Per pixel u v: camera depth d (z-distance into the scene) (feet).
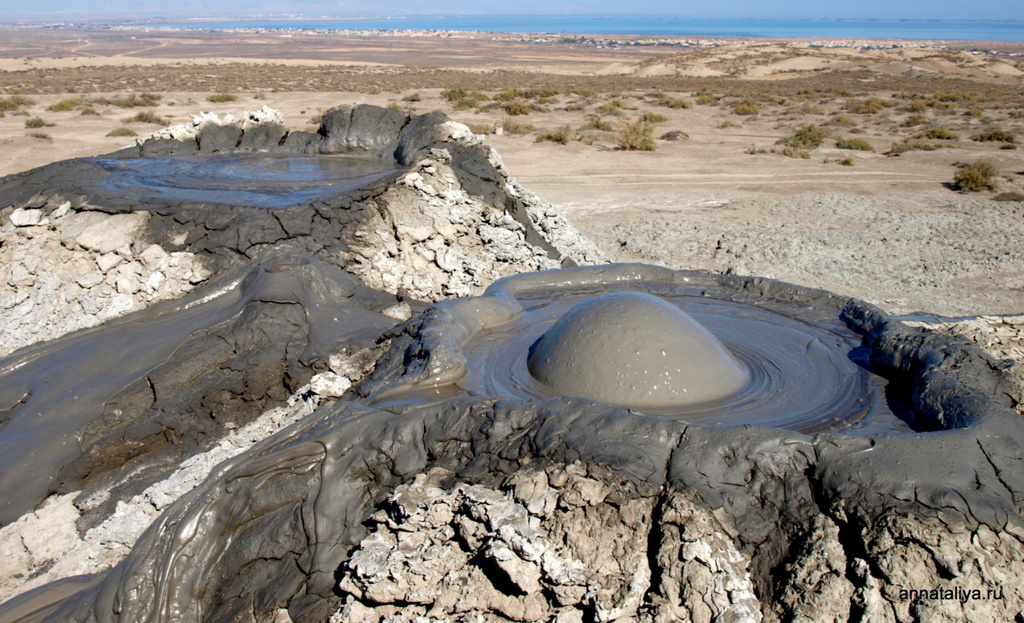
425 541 12.21
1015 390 13.17
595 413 12.55
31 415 22.72
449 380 15.52
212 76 191.62
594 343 15.14
